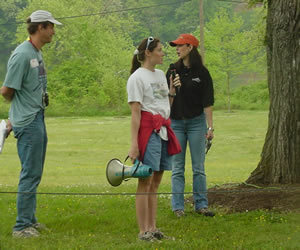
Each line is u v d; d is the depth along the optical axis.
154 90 6.52
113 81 67.88
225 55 64.94
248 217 7.51
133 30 91.12
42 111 6.83
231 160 23.27
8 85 6.61
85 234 6.77
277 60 8.63
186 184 12.48
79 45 74.88
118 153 27.11
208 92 7.89
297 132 8.51
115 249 5.95
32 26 6.76
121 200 8.89
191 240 6.43
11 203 8.69
